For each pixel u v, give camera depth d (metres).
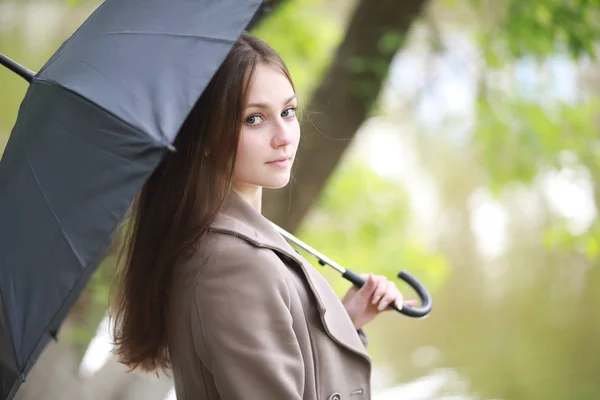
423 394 17.30
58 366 6.06
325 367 2.90
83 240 2.50
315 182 6.80
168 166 2.93
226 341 2.69
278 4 5.83
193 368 2.87
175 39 2.61
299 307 2.87
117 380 6.12
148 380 6.19
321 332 2.94
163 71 2.54
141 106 2.46
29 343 2.58
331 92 6.86
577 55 7.86
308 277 2.94
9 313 2.67
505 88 9.68
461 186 26.16
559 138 9.81
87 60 2.67
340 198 11.34
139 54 2.61
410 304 3.63
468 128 10.73
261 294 2.73
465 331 22.61
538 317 22.23
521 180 10.05
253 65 2.83
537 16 8.09
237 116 2.82
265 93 2.85
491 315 23.45
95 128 2.50
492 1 8.74
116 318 3.26
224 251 2.78
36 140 2.68
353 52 6.88
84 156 2.51
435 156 25.38
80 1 10.07
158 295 3.03
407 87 11.45
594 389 16.94
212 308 2.73
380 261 11.78
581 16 7.78
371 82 6.84
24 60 12.47
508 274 24.77
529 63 9.02
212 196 2.88
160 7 2.74
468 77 10.06
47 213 2.60
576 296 21.86
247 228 2.88
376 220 11.61
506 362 19.08
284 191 6.68
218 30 2.60
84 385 6.04
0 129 10.13
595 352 19.05
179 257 2.90
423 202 26.16
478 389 17.58
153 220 2.99
